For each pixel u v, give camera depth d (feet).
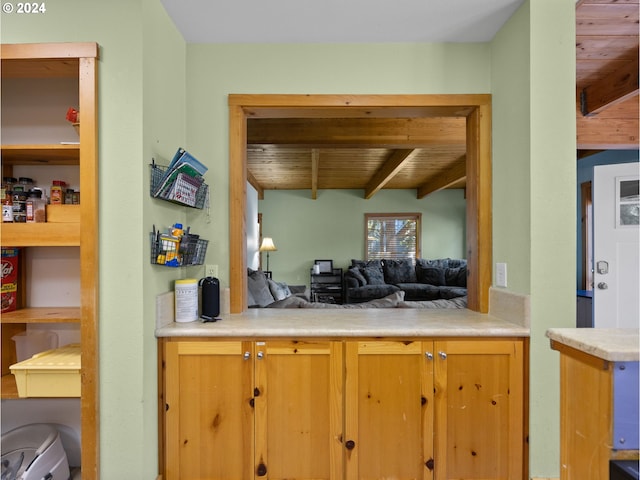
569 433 2.86
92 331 4.81
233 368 5.25
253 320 5.81
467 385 5.23
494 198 6.19
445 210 26.91
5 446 5.40
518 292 5.50
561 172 5.27
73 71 5.23
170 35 5.74
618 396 2.45
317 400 5.24
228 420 5.26
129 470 4.88
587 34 6.33
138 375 4.88
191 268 6.41
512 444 5.23
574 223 5.26
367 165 19.10
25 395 4.88
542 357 5.23
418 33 6.10
